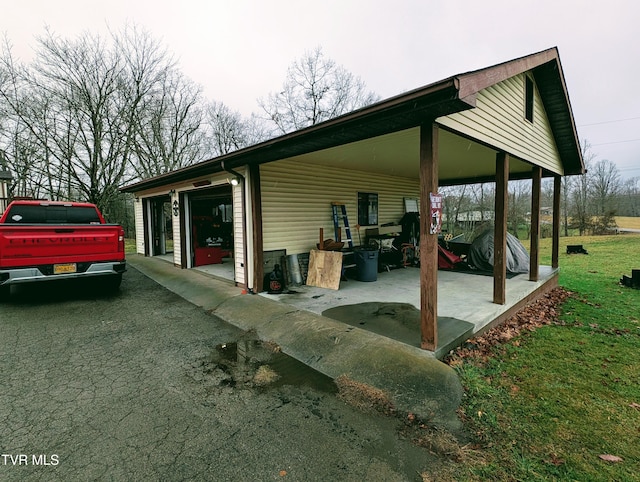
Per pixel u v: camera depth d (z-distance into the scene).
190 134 20.53
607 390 2.84
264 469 1.88
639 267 10.17
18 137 14.49
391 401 2.58
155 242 11.20
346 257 7.14
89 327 4.28
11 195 14.59
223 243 9.77
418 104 2.74
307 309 4.70
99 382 2.87
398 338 3.55
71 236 5.00
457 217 23.09
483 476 1.83
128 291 6.29
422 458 1.97
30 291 6.21
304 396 2.68
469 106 2.71
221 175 6.31
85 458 1.94
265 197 5.99
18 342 3.74
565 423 2.34
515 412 2.48
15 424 2.26
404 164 7.11
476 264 7.97
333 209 7.40
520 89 5.17
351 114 3.11
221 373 3.08
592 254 13.34
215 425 2.28
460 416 2.41
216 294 5.74
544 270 7.57
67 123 14.77
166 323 4.49
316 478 1.82
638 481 1.79
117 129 15.75
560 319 5.07
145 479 1.79
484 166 7.17
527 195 23.91
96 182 15.24
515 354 3.63
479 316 4.21
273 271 5.83
